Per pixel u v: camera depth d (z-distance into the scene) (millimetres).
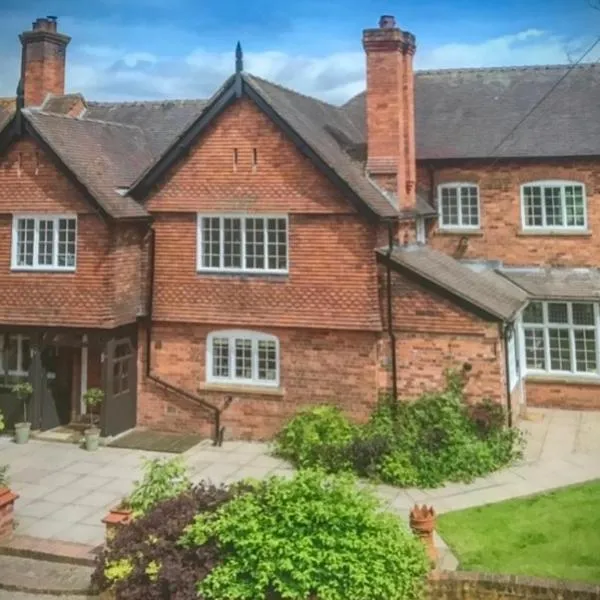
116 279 17328
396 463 14070
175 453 16547
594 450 16000
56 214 17531
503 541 11070
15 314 17750
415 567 8703
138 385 18500
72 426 18938
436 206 21984
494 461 14719
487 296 16891
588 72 22906
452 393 15727
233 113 17406
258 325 17375
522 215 21250
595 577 9648
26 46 25062
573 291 19953
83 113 24453
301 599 8062
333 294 16812
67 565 10883
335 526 8578
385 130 18234
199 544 8820
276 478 9891
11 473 15156
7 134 17672
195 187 17781
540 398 20484
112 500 13562
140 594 8578
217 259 17828
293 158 16969
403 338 16453
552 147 20828
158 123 23109
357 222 16609
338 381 16906
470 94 23797
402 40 18469
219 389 17719
